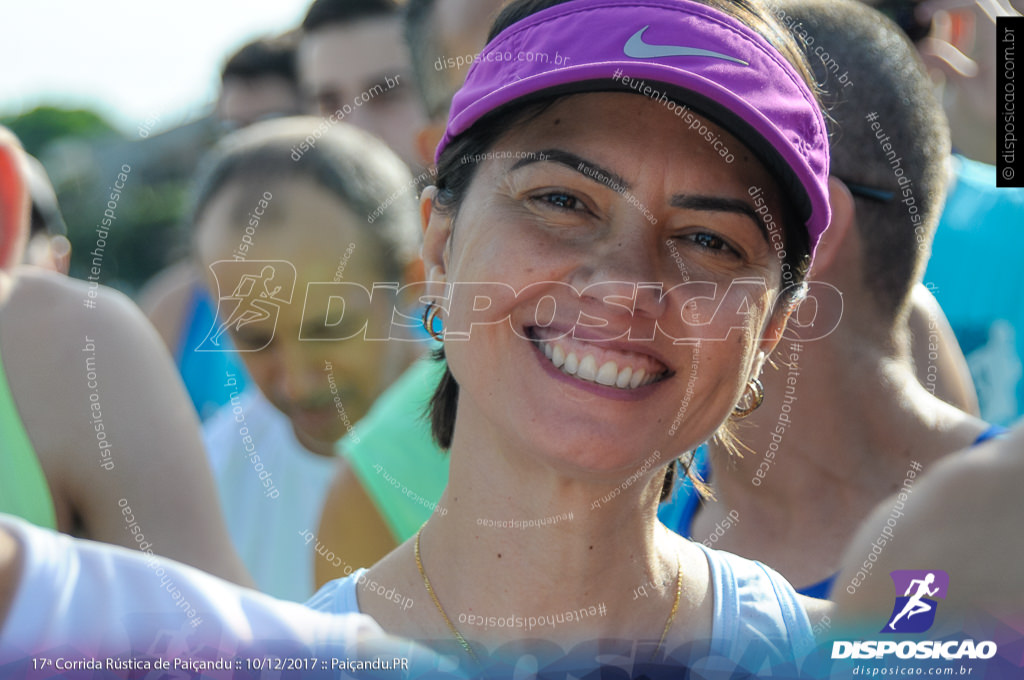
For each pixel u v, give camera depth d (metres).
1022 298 3.48
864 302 2.64
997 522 1.62
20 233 2.13
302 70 4.12
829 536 2.64
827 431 2.64
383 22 3.73
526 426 1.83
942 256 3.59
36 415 2.33
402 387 2.93
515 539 1.97
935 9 3.59
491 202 1.89
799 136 1.92
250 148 2.92
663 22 1.88
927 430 2.61
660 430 1.86
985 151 3.71
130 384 2.44
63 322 2.41
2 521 1.31
